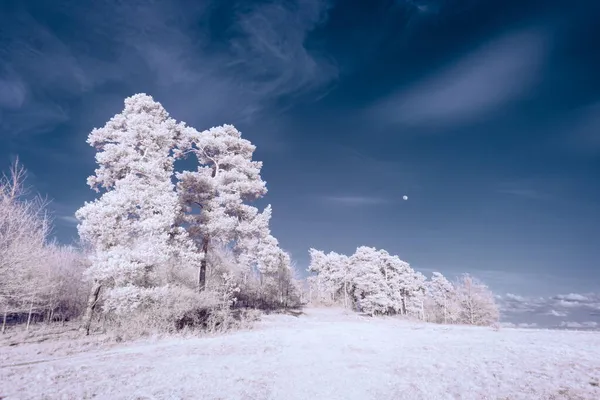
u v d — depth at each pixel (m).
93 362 8.91
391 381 7.03
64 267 18.22
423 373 7.53
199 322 16.78
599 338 12.83
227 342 12.88
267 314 28.19
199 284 20.75
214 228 22.05
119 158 18.98
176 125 23.48
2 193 13.30
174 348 11.30
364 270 41.50
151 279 16.59
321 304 54.94
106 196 15.80
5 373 7.54
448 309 50.12
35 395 6.02
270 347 11.85
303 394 6.29
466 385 6.31
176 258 19.19
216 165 26.73
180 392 6.30
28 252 13.95
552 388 5.68
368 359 9.70
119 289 13.90
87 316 14.31
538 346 10.36
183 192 22.50
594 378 6.11
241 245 26.41
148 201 17.08
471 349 10.45
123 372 7.79
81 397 5.96
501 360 8.30
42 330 14.10
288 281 46.62
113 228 15.35
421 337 14.69
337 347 11.98
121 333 13.48
